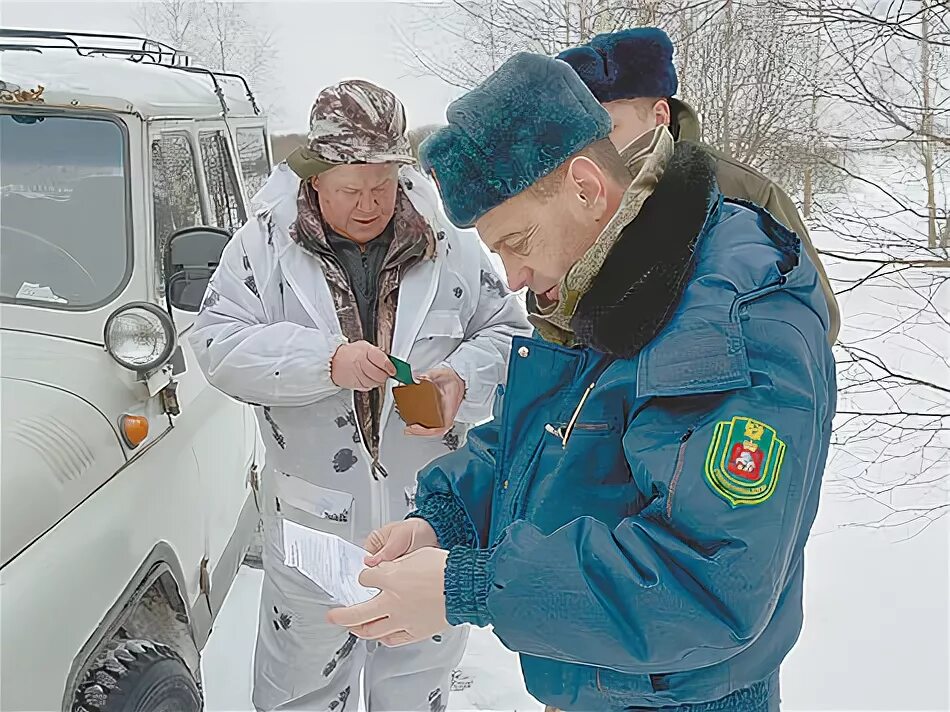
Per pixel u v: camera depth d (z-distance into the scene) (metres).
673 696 1.28
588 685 1.38
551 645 1.13
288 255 2.29
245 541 3.16
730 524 1.07
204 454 2.60
